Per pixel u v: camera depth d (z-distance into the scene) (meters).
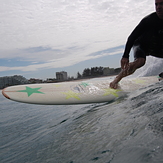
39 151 1.55
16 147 1.91
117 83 3.42
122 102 2.24
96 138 1.30
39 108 4.46
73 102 2.90
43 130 2.41
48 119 3.10
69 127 2.06
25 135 2.34
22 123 3.09
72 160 1.10
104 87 3.37
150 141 0.95
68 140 1.54
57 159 1.21
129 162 0.81
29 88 3.24
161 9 2.72
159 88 2.34
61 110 3.76
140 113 1.50
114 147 1.04
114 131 1.30
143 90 2.55
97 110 2.47
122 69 3.20
